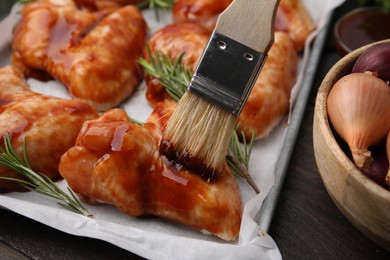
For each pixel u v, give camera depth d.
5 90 0.45
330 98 0.37
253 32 0.35
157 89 0.48
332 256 0.40
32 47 0.50
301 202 0.43
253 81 0.36
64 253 0.39
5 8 0.58
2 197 0.40
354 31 0.54
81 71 0.48
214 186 0.39
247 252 0.37
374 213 0.35
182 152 0.39
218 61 0.36
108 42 0.50
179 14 0.54
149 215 0.41
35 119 0.42
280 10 0.54
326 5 0.55
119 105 0.50
